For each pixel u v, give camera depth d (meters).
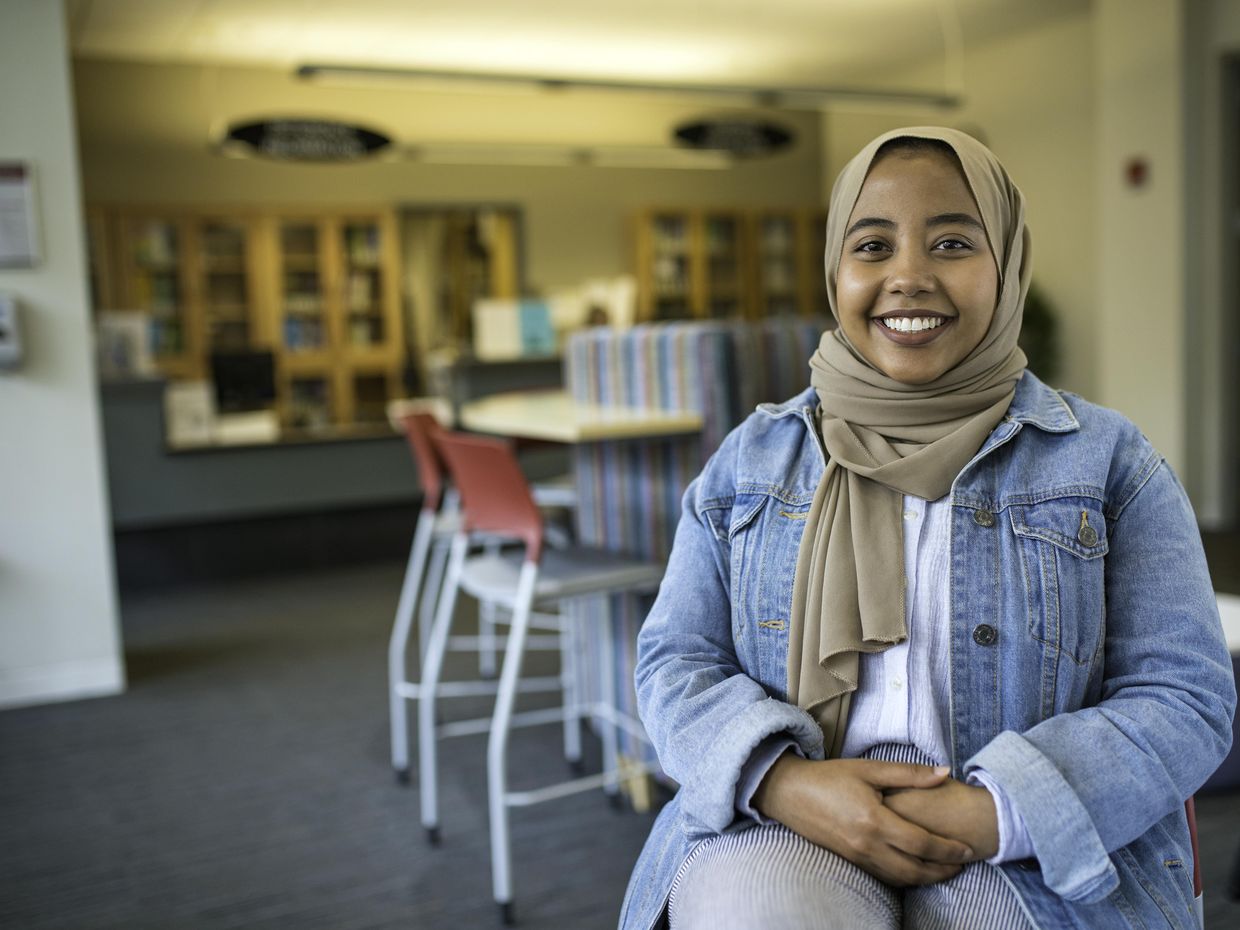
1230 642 2.55
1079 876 0.89
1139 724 0.94
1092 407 1.08
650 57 7.84
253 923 2.28
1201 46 6.08
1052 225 7.53
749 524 1.13
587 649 3.10
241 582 5.93
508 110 8.84
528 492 2.30
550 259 9.06
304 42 7.30
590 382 3.16
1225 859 2.34
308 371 8.34
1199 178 6.16
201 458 5.87
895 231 1.06
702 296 9.41
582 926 2.22
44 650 3.91
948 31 7.36
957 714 1.00
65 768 3.23
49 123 3.79
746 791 0.98
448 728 3.39
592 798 2.88
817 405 1.17
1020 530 1.01
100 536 3.96
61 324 3.85
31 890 2.46
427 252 8.80
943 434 1.07
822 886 0.93
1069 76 7.28
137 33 7.05
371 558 6.35
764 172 9.71
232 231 8.11
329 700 3.80
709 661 1.11
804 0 6.58
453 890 2.39
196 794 3.00
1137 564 1.01
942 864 0.93
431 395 8.78
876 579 1.02
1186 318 6.18
